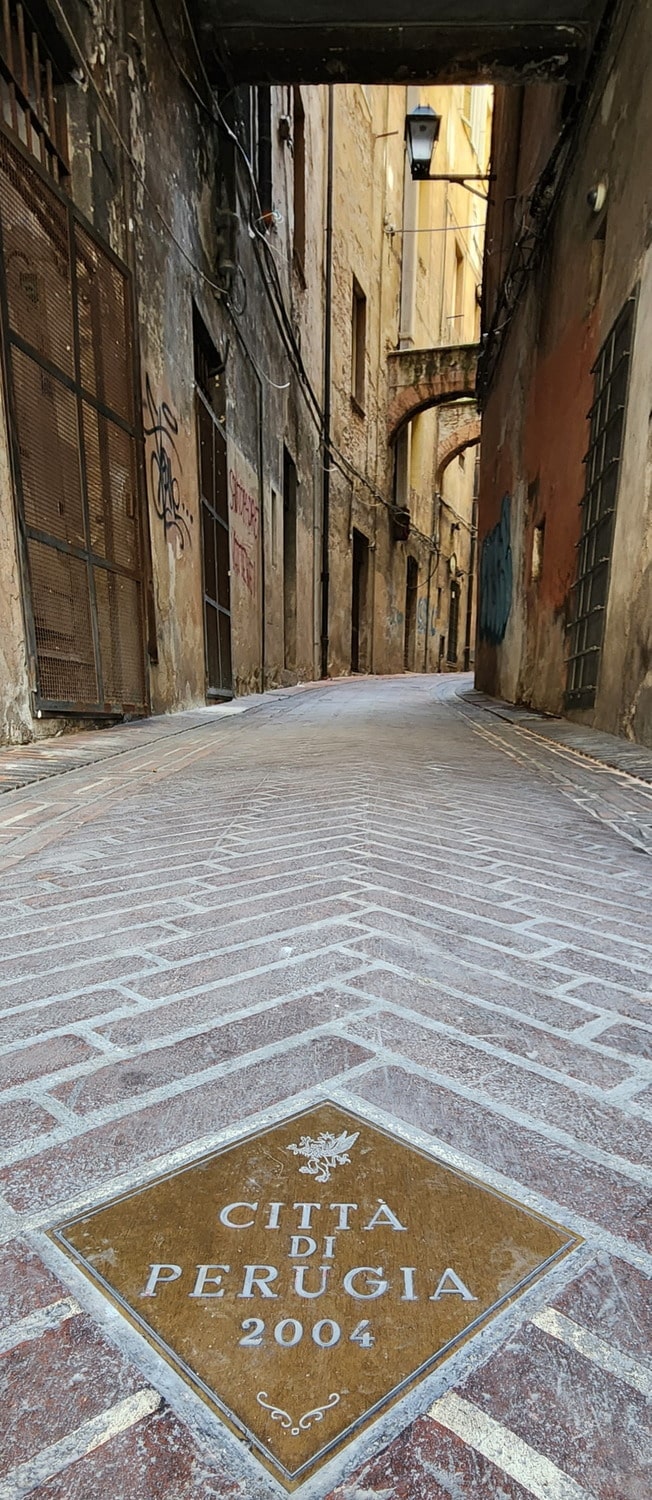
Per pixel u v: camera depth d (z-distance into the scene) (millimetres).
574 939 2094
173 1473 747
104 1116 1298
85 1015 1646
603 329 6344
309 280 15586
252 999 1722
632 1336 898
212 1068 1442
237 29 7605
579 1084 1404
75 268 5469
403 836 3213
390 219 22125
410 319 23750
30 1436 782
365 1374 852
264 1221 1072
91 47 5832
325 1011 1668
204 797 4020
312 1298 951
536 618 9359
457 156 28797
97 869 2717
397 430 23562
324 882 2566
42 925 2172
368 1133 1259
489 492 14031
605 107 6430
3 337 4535
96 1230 1056
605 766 4832
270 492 13016
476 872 2711
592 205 6633
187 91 8117
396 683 17828
